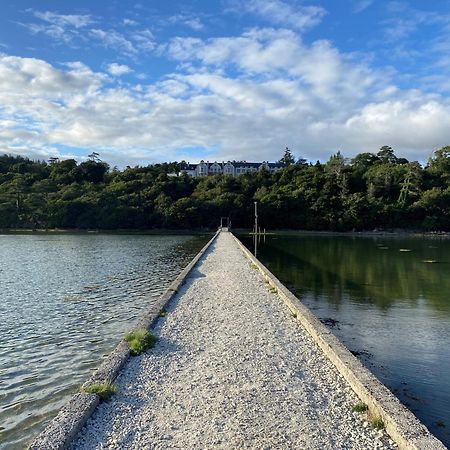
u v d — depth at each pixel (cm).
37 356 870
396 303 1441
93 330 1057
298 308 944
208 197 7600
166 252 3225
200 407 488
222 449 398
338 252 3441
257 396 519
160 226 6881
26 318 1176
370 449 400
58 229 6650
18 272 2080
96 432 433
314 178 7838
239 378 577
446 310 1341
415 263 2645
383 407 454
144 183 8212
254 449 398
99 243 4269
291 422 452
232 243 3406
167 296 1124
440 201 6806
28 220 6681
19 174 8700
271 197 7319
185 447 402
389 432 429
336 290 1678
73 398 491
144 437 421
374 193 7512
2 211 6638
